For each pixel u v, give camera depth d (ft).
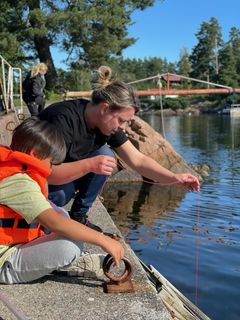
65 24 99.30
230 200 39.04
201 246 25.95
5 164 9.89
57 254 10.00
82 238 9.54
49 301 10.34
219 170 58.95
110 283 11.07
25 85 44.68
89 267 11.68
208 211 34.86
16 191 9.62
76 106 12.17
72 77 109.40
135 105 11.68
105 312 10.07
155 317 10.00
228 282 20.71
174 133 136.36
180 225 30.76
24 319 8.93
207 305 18.42
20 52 104.63
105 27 103.50
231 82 340.39
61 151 10.28
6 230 10.21
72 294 10.70
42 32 98.58
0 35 98.12
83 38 104.68
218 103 297.33
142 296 10.84
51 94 101.71
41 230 10.75
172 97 302.66
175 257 23.98
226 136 122.83
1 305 10.00
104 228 15.58
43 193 10.08
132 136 47.91
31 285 10.95
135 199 39.06
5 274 10.64
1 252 10.32
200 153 82.74
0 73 55.88
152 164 12.95
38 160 9.90
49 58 109.81
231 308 18.19
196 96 320.70
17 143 10.13
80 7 102.32
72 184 13.30
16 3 101.71
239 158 74.08
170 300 13.51
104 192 41.55
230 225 30.83
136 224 30.96
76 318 9.76
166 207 36.27
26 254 10.25
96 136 12.32
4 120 31.04
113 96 11.39
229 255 24.47
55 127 10.73
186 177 12.75
